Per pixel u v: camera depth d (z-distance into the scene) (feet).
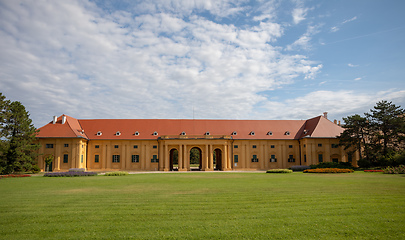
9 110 172.24
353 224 46.26
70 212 55.83
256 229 44.39
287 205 60.03
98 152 228.43
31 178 132.98
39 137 207.21
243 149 236.63
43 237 41.88
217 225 46.44
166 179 124.06
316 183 98.58
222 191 81.05
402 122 180.04
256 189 84.43
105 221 49.44
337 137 217.77
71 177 139.85
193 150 421.59
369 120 199.21
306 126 248.52
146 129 238.48
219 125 246.88
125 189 87.86
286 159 236.84
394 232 42.70
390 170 138.41
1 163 162.61
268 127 247.70
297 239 40.27
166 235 42.16
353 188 83.35
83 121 242.37
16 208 59.82
